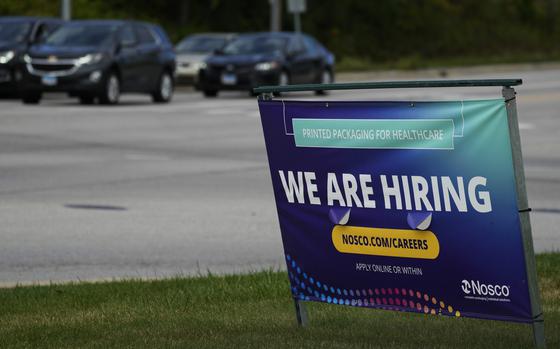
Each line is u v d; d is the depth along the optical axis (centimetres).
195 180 3356
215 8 13825
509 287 1276
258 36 7700
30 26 7000
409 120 1312
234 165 3734
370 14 15312
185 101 6962
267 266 2119
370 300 1383
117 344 1393
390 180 1335
